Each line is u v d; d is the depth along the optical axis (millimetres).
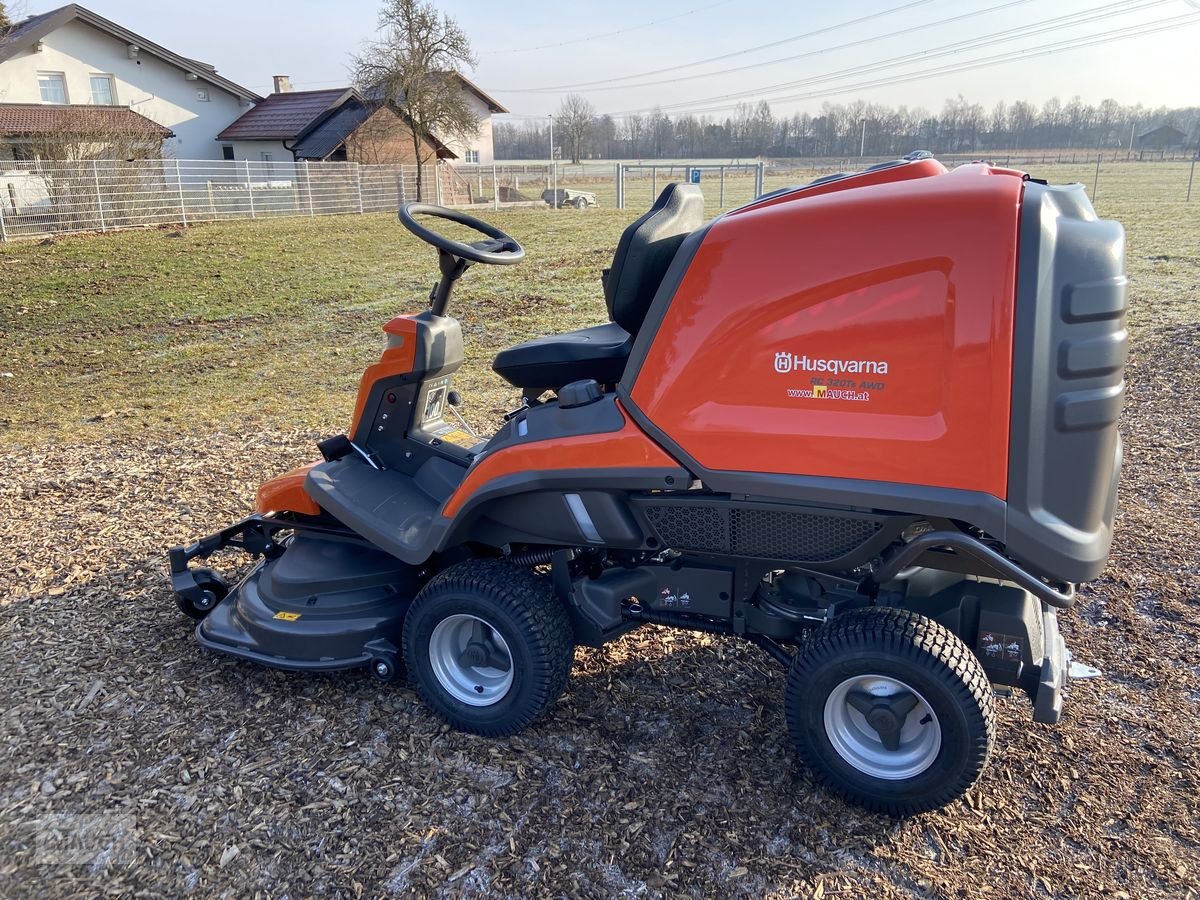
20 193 21719
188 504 5969
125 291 14859
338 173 29062
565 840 2877
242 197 26031
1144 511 5324
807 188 2906
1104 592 4371
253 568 4863
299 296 14625
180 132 36250
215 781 3176
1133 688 3615
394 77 32781
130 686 3775
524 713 3277
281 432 7672
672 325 2812
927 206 2465
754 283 2672
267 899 2662
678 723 3490
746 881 2701
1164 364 8578
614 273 3066
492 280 15500
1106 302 2412
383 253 18750
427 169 32812
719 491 2850
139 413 8586
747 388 2723
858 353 2564
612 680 3779
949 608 2984
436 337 3812
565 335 3514
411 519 3590
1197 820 2885
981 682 2707
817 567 2879
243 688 3766
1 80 30891
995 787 3066
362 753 3324
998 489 2488
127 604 4527
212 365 10758
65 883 2730
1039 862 2738
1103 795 3012
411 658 3451
